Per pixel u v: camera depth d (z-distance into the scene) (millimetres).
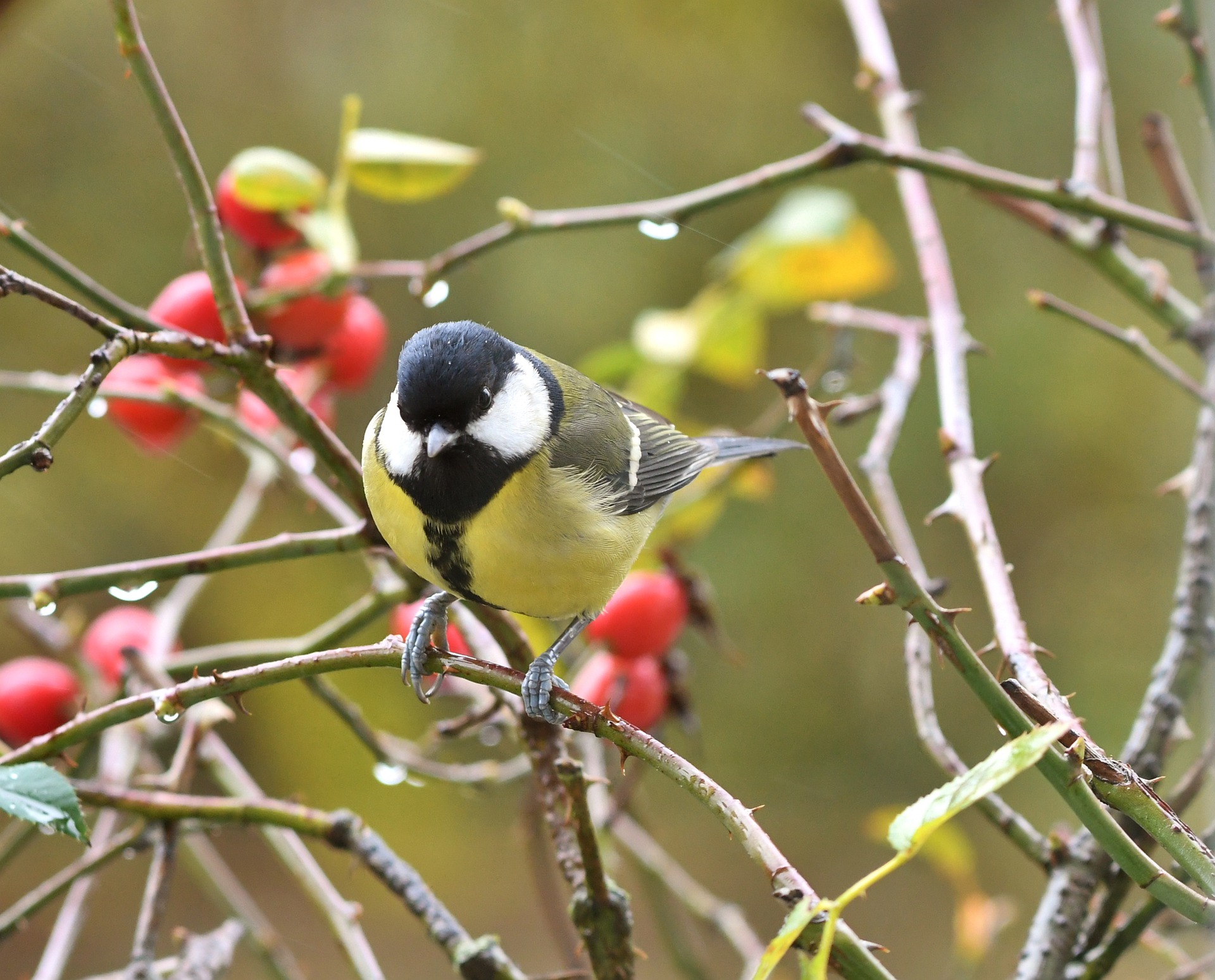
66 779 3520
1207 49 5438
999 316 13461
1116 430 13289
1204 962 4695
